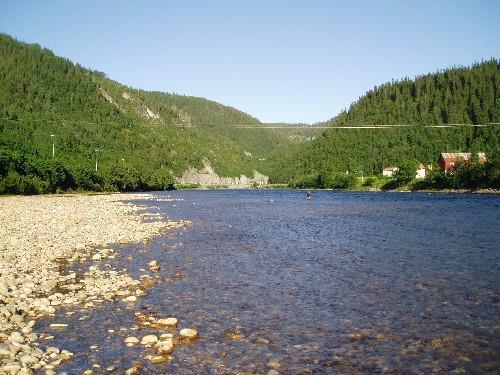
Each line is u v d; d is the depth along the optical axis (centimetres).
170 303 1173
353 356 833
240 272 1559
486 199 6888
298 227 3034
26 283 1302
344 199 7888
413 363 801
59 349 846
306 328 985
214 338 924
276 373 759
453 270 1570
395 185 12875
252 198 8631
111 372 757
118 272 1541
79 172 10062
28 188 8081
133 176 13025
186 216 3931
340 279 1452
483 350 859
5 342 852
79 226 2820
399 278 1457
